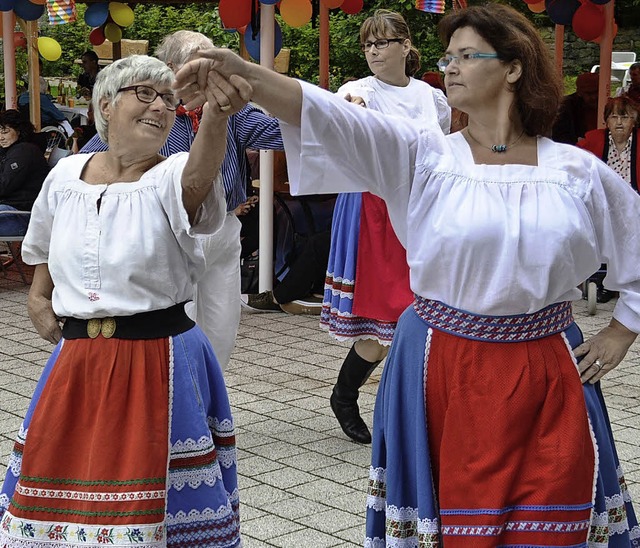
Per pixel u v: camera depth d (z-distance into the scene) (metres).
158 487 2.79
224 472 3.06
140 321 2.89
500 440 2.56
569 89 15.34
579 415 2.61
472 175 2.59
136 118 2.92
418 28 14.38
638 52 17.69
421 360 2.66
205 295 4.17
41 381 2.96
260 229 7.53
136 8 16.88
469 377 2.60
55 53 10.74
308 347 6.55
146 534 2.76
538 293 2.55
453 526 2.59
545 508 2.56
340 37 14.83
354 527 3.76
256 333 6.94
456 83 2.64
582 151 2.68
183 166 2.83
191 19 16.69
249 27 7.39
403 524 2.71
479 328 2.60
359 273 4.70
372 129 2.59
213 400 3.03
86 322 2.91
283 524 3.79
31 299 3.25
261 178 7.46
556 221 2.55
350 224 4.78
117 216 2.90
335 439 4.74
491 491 2.56
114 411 2.83
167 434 2.84
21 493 2.84
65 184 3.00
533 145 2.68
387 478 2.72
